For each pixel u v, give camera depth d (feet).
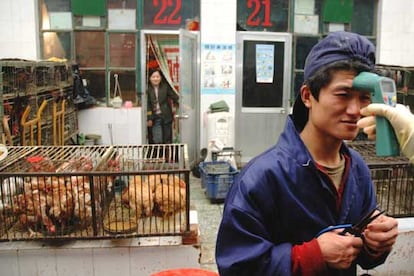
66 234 7.38
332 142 3.76
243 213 3.59
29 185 7.33
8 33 18.81
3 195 7.35
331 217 3.75
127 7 19.01
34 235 7.32
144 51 19.31
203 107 19.67
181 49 16.80
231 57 19.53
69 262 7.32
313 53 3.56
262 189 3.65
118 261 7.37
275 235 3.77
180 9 19.19
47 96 15.75
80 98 18.69
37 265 7.30
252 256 3.47
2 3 18.63
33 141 13.88
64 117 17.28
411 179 8.63
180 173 7.34
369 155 8.88
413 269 8.45
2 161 7.95
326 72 3.36
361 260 3.80
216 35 19.35
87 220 7.44
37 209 7.28
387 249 3.57
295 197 3.67
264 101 20.49
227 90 19.67
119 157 8.55
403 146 2.95
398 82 17.49
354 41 3.34
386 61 20.71
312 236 3.69
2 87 11.89
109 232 7.34
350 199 3.88
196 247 7.41
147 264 7.40
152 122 20.07
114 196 8.09
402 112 2.97
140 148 9.04
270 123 20.66
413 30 20.58
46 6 18.84
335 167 3.91
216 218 13.73
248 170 3.83
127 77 19.47
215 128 18.35
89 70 19.29
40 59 18.95
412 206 8.64
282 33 20.06
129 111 19.52
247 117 20.51
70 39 19.01
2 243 7.32
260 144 20.79
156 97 19.97
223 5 19.21
